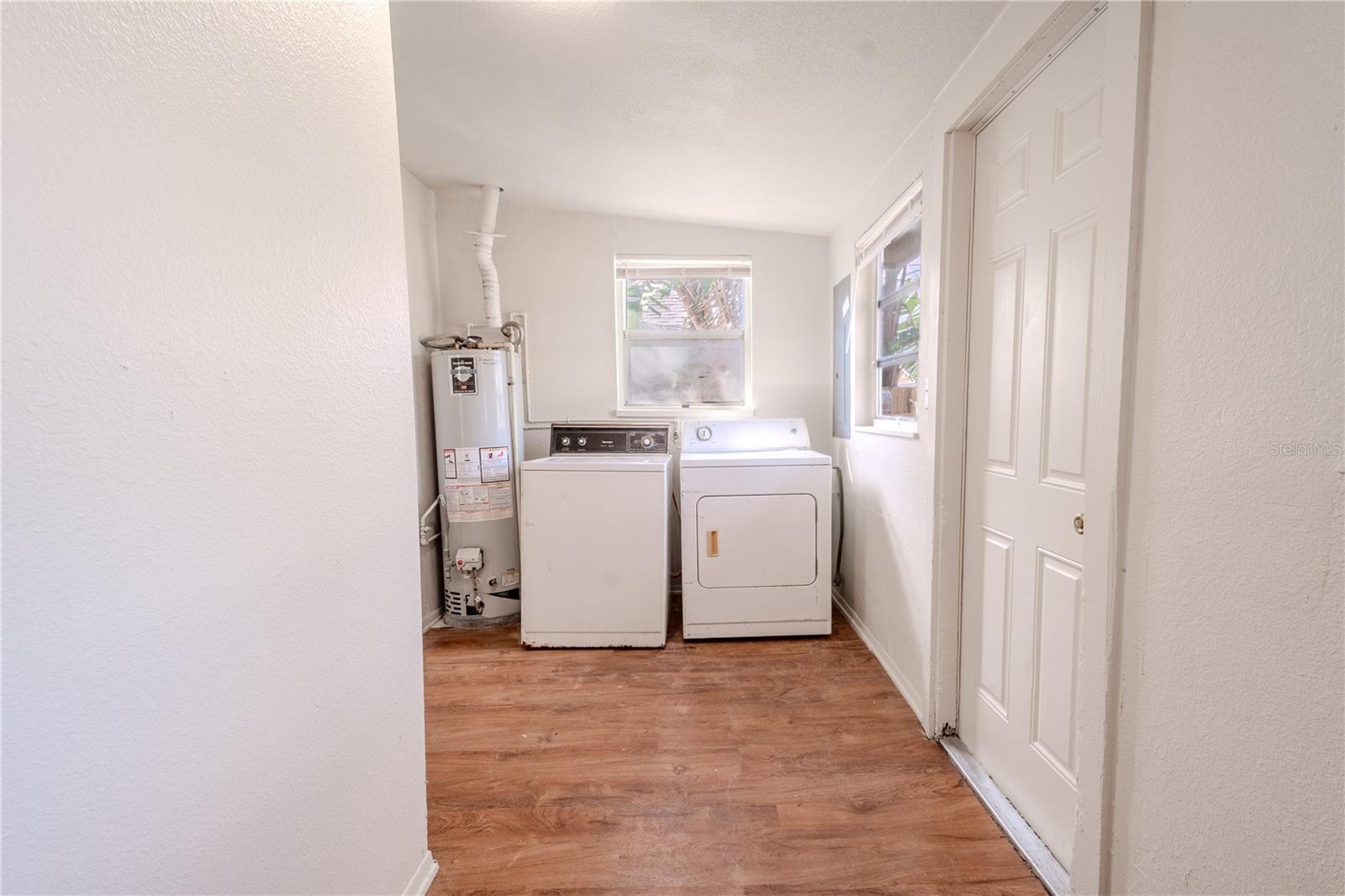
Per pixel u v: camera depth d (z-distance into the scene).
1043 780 1.12
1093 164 0.95
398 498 0.95
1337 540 0.52
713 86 1.48
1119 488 0.79
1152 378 0.74
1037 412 1.12
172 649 0.52
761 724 1.60
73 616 0.43
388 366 0.92
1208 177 0.65
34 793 0.41
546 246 2.68
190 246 0.54
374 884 0.87
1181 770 0.71
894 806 1.26
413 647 1.00
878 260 2.15
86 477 0.44
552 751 1.48
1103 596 0.83
